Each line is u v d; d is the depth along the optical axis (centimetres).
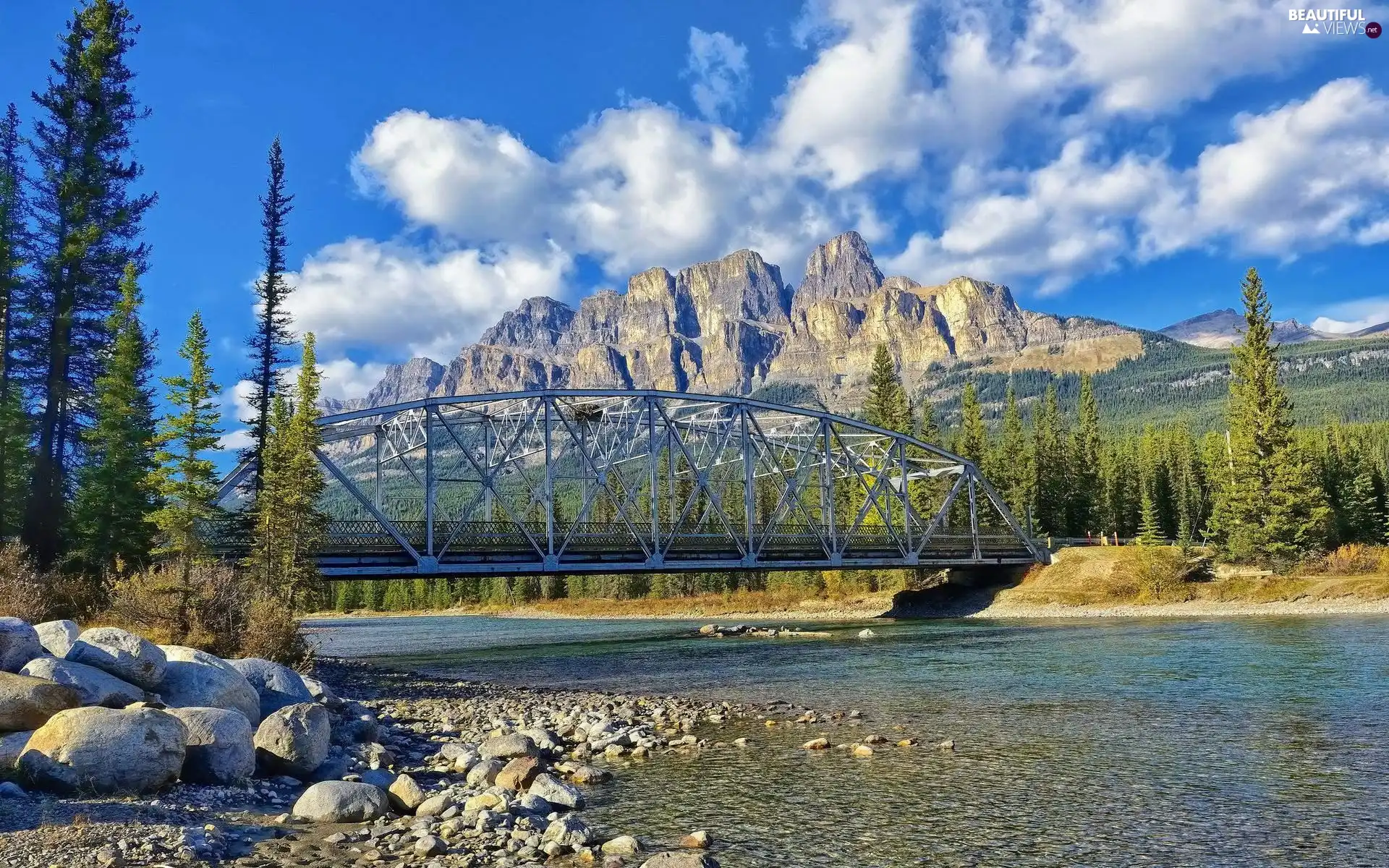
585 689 3572
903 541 8756
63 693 1559
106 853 1093
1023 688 3133
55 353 5022
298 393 5588
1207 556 8519
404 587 16225
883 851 1350
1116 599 7994
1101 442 14200
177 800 1434
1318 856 1301
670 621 10256
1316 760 1883
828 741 2234
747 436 7562
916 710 2698
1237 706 2567
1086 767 1869
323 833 1344
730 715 2709
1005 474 12100
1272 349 8869
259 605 3497
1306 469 8331
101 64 5312
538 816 1476
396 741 2269
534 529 7188
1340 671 3200
